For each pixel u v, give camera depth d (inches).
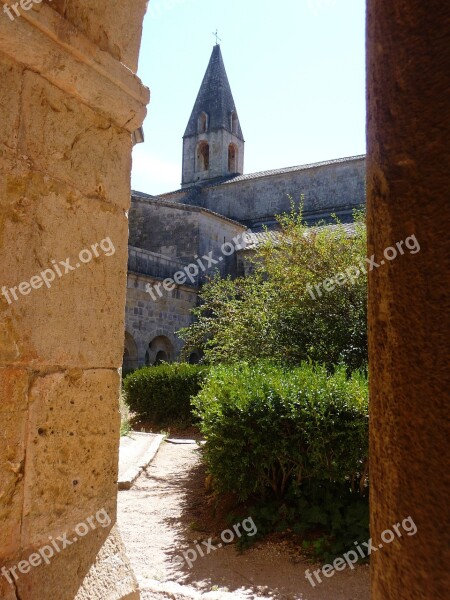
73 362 77.2
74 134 79.7
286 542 164.7
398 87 29.9
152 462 289.0
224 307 391.5
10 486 67.8
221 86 1312.7
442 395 26.5
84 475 78.6
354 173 1018.1
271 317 328.8
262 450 174.7
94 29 81.7
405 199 29.0
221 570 148.6
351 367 286.2
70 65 76.3
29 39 70.7
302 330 314.0
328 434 166.4
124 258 87.8
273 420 175.2
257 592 134.0
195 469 271.0
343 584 137.9
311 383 181.2
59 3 75.2
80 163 80.5
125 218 88.7
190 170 1302.9
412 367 27.8
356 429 166.7
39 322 72.0
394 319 29.1
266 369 223.5
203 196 1154.7
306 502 173.8
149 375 433.4
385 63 31.0
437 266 27.3
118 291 86.1
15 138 70.7
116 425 85.0
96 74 80.4
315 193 1043.3
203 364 497.4
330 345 299.0
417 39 29.1
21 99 71.8
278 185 1079.0
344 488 174.2
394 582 28.5
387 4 31.1
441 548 26.1
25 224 71.1
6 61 70.3
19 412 69.2
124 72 84.9
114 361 84.9
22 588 66.9
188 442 345.7
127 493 228.8
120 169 88.2
